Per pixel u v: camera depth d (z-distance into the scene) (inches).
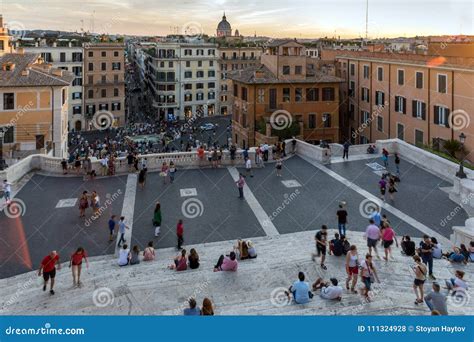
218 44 4714.6
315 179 1250.0
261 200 1077.8
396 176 1205.1
